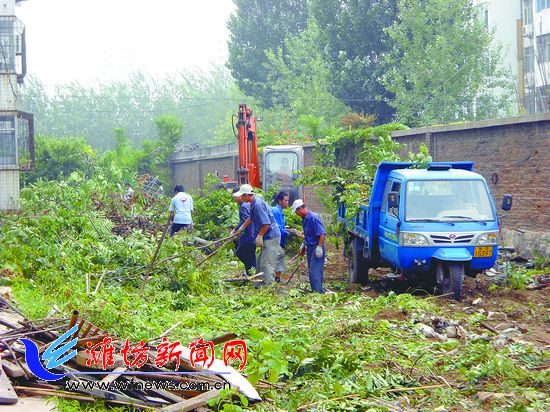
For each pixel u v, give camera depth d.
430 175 14.58
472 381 8.19
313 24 50.47
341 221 17.22
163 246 14.54
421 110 42.28
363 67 46.59
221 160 45.97
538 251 17.56
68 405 6.82
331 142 27.56
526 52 43.66
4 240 13.77
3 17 34.69
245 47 61.19
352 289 15.58
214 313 11.81
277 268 15.27
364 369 8.51
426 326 10.48
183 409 6.72
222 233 20.33
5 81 34.09
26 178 46.91
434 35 42.81
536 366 8.73
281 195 15.90
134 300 11.75
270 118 59.44
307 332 9.86
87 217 16.81
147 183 42.38
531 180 18.97
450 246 13.76
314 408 7.22
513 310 12.36
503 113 46.47
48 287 12.44
